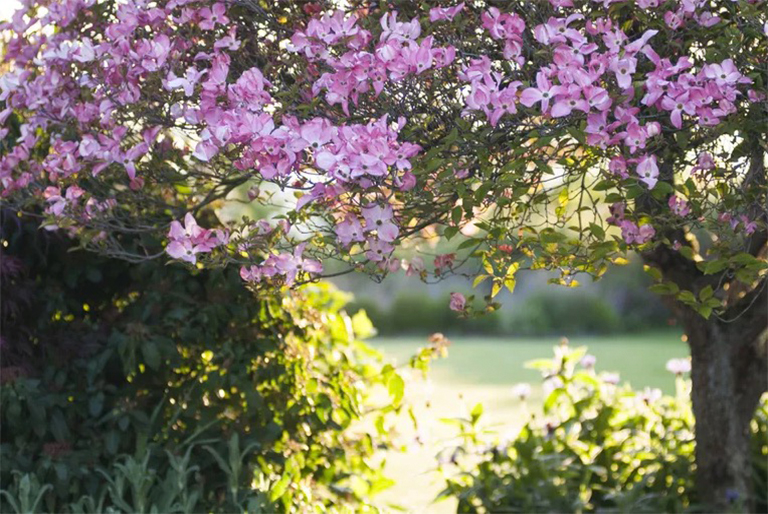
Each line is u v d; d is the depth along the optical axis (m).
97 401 2.94
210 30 2.25
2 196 2.46
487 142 1.92
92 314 3.34
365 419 3.79
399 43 1.89
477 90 1.83
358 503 3.38
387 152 1.78
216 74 1.99
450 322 14.82
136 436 3.03
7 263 2.87
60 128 2.49
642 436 3.62
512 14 1.94
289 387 3.24
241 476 2.97
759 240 2.41
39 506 2.77
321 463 3.34
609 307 14.77
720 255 2.02
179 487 2.74
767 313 2.95
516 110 1.86
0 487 2.83
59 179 2.38
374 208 1.90
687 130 1.95
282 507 3.02
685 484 3.38
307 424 3.23
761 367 3.10
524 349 12.06
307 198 1.85
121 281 3.30
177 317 2.97
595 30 1.92
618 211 2.16
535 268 2.09
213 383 3.00
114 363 3.08
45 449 2.81
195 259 2.01
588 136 1.82
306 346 3.38
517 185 1.92
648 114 1.98
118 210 2.63
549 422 3.82
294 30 2.24
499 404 7.10
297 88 2.02
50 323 3.12
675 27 1.89
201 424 3.03
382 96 1.96
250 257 2.07
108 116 2.21
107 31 2.16
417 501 4.42
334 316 3.54
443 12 1.96
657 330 14.59
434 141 2.02
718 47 1.92
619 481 3.55
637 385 8.09
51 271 3.22
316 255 2.07
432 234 2.72
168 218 2.84
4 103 2.62
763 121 1.86
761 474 3.49
